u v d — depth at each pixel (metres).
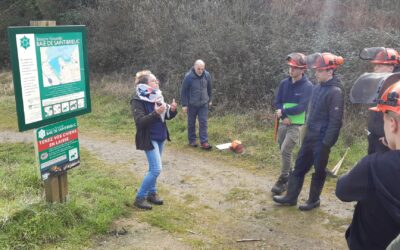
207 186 5.97
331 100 4.62
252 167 6.87
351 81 8.26
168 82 11.89
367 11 12.00
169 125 9.41
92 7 17.69
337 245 4.25
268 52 10.35
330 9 12.13
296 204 5.24
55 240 3.94
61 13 17.70
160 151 4.98
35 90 4.01
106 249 3.92
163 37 13.06
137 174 6.45
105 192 5.25
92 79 15.01
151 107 4.75
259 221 4.79
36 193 4.82
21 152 7.84
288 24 11.55
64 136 4.41
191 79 7.84
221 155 7.56
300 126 5.35
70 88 4.45
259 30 11.12
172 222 4.63
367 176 1.81
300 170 5.09
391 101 1.77
